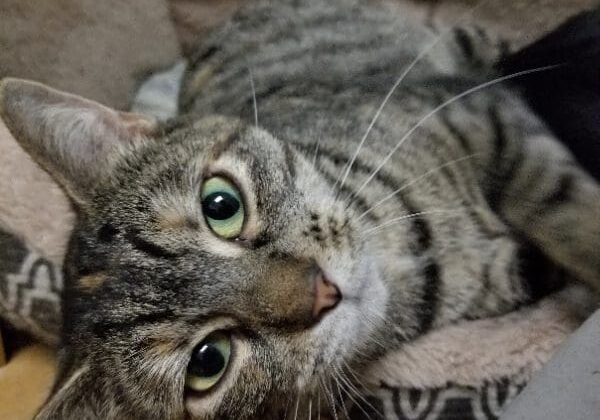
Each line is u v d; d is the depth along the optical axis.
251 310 0.18
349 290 0.19
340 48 0.28
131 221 0.20
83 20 0.32
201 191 0.20
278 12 0.32
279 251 0.19
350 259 0.19
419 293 0.22
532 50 0.24
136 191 0.20
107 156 0.22
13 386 0.28
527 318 0.21
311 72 0.28
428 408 0.21
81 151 0.21
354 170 0.22
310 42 0.29
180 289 0.19
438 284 0.22
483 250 0.22
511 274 0.22
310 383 0.19
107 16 0.33
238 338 0.19
